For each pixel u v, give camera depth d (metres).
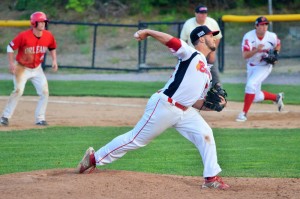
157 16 76.56
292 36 67.56
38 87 32.81
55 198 16.94
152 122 18.55
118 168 23.09
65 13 76.62
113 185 18.36
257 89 34.91
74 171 20.31
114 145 19.30
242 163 24.00
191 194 17.78
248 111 38.81
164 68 58.50
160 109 18.39
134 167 23.30
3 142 28.44
